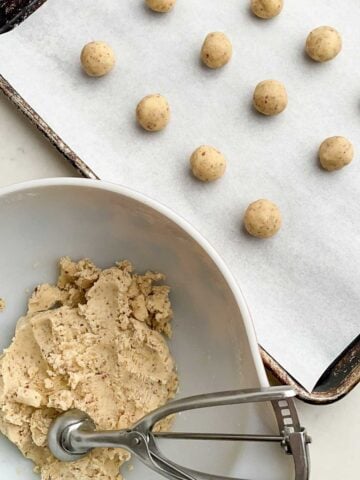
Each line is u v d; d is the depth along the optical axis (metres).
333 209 0.43
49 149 0.43
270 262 0.43
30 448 0.37
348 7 0.45
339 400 0.41
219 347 0.37
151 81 0.44
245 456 0.35
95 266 0.39
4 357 0.37
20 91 0.44
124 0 0.45
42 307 0.38
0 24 0.44
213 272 0.36
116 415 0.36
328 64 0.44
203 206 0.43
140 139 0.44
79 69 0.44
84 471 0.37
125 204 0.36
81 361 0.37
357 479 0.41
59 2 0.45
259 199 0.43
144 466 0.38
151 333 0.37
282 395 0.31
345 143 0.42
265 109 0.43
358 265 0.42
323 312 0.42
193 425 0.37
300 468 0.32
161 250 0.38
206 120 0.44
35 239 0.38
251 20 0.45
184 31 0.45
